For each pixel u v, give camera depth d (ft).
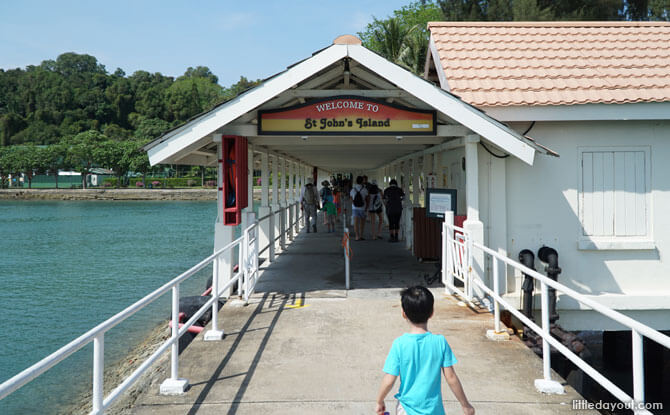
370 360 17.74
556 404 14.33
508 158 28.48
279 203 49.57
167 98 628.28
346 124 25.55
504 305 18.22
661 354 30.73
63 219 159.53
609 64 30.50
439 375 9.55
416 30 124.06
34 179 395.14
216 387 15.58
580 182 28.48
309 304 25.40
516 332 26.08
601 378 11.72
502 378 16.20
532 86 28.50
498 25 35.81
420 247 37.35
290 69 23.63
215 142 28.37
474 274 26.21
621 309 27.63
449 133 26.14
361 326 21.68
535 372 16.66
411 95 26.05
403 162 54.70
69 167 361.92
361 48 23.61
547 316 15.21
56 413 24.06
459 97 25.45
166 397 14.88
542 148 24.18
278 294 27.63
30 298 48.70
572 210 28.53
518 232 28.58
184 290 50.34
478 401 14.55
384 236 56.24
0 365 31.09
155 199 308.40
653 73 29.40
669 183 28.32
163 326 38.63
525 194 28.55
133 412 13.96
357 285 29.89
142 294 50.21
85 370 30.04
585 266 28.58
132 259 73.61
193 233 112.27
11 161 355.97
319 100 25.53
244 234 25.49
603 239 28.53
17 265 69.31
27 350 33.91
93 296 49.47
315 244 50.03
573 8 102.01
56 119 636.48
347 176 134.51
